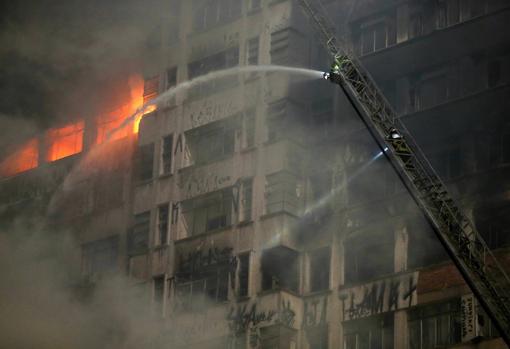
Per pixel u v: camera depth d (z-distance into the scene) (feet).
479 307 219.00
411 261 229.86
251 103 255.09
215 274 248.32
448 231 188.65
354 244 236.63
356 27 246.47
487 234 221.87
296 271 241.14
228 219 251.19
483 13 233.96
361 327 230.89
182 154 261.24
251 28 260.83
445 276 224.33
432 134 231.30
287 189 244.63
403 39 240.73
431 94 235.40
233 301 243.60
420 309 225.56
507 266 216.74
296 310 237.86
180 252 253.65
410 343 224.94
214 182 254.68
